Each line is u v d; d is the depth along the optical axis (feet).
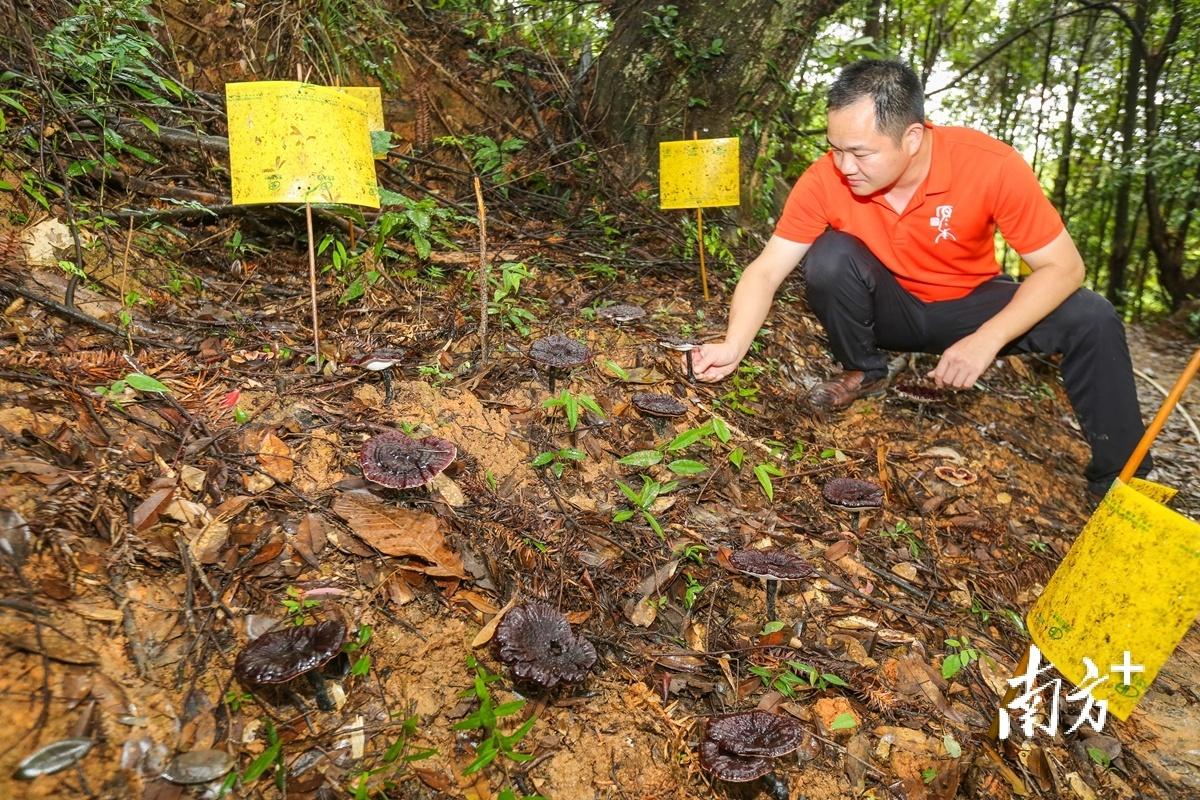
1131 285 58.44
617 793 6.88
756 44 19.47
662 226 18.90
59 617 6.07
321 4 16.90
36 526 6.49
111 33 12.03
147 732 5.86
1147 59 41.29
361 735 6.57
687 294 16.30
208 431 8.46
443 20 20.88
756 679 8.25
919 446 14.03
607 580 8.80
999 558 11.70
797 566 8.96
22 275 9.46
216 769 5.80
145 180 12.42
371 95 12.31
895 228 12.86
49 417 7.61
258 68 16.28
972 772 7.89
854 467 12.59
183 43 15.52
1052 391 19.38
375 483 8.57
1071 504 14.10
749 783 7.25
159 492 7.34
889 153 10.81
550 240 16.87
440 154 18.76
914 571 10.74
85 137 10.93
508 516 9.04
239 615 6.94
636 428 11.43
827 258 13.25
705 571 9.43
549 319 13.34
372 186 9.77
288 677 6.02
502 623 7.24
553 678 6.79
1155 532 6.26
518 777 6.72
